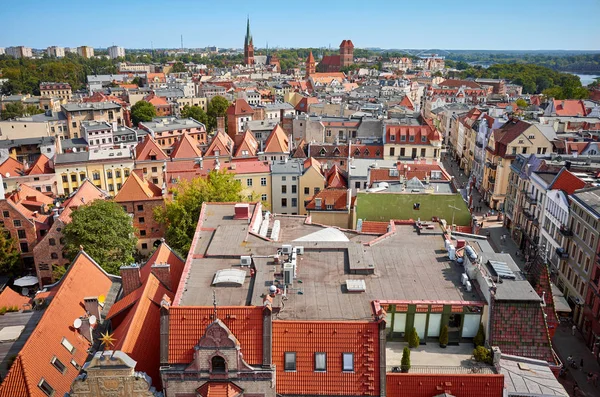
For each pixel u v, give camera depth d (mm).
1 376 41156
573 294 78188
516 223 110375
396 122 141250
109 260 81312
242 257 45938
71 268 53656
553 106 187375
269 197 113438
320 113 198250
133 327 40656
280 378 36406
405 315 41625
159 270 48344
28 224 90875
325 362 36656
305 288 43031
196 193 88750
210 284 42875
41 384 39562
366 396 36281
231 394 34906
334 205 91562
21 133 180000
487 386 37156
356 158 130125
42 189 120375
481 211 129750
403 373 37656
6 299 57062
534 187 100312
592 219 73500
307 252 49625
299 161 119562
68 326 46406
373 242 53906
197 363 35219
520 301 40281
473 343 42188
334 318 38688
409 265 48125
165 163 124500
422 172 96125
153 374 39250
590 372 63375
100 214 81312
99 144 159750
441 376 37344
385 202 76312
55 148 153000
